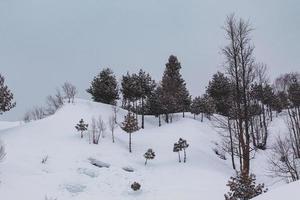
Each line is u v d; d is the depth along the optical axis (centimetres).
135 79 5044
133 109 5328
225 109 5681
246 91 1944
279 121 5331
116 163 3150
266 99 5556
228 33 1889
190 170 3200
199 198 2359
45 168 2775
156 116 5331
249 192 1689
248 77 1884
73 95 5041
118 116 4803
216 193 2469
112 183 2744
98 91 5303
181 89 5722
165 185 2811
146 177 2980
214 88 5812
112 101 5416
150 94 5244
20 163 2759
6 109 3522
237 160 3984
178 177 3023
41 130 3716
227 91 5700
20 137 3444
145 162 3372
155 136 4272
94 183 2688
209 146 4119
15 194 2225
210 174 3122
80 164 2966
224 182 2909
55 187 2477
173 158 3569
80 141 3497
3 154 2750
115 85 5353
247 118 1888
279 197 780
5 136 3481
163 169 3231
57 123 3978
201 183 2862
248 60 1881
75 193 2480
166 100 5141
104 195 2523
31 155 2994
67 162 2966
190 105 5841
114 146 3578
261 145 4062
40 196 2292
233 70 1894
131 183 2792
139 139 4116
